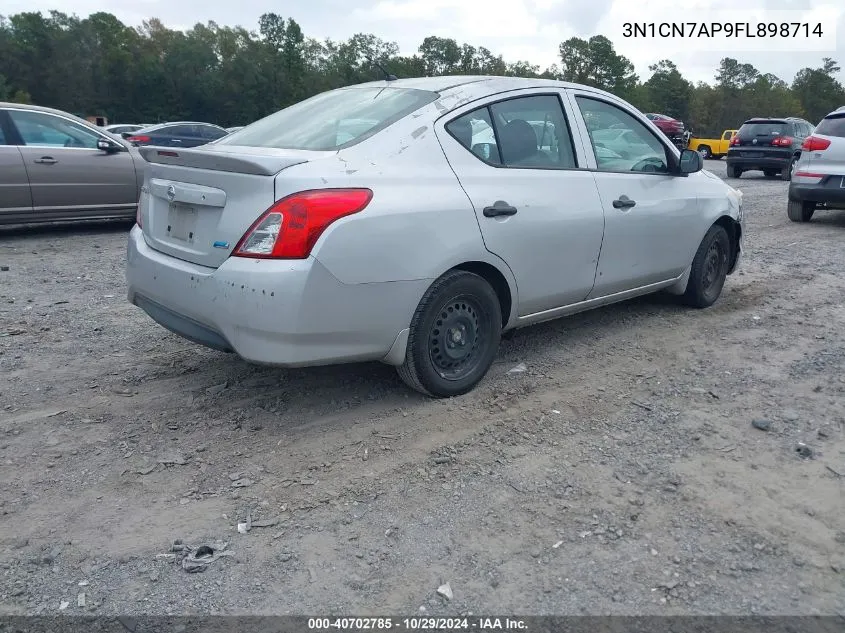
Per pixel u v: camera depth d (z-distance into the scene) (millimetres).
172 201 3746
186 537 2895
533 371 4555
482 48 85438
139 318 5605
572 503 3121
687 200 5379
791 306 6094
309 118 4227
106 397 4125
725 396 4207
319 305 3344
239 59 81500
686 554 2799
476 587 2625
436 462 3438
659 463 3447
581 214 4469
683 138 32156
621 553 2803
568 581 2652
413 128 3861
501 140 4211
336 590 2613
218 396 4141
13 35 77688
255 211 3344
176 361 4676
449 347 4016
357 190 3447
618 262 4859
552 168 4449
